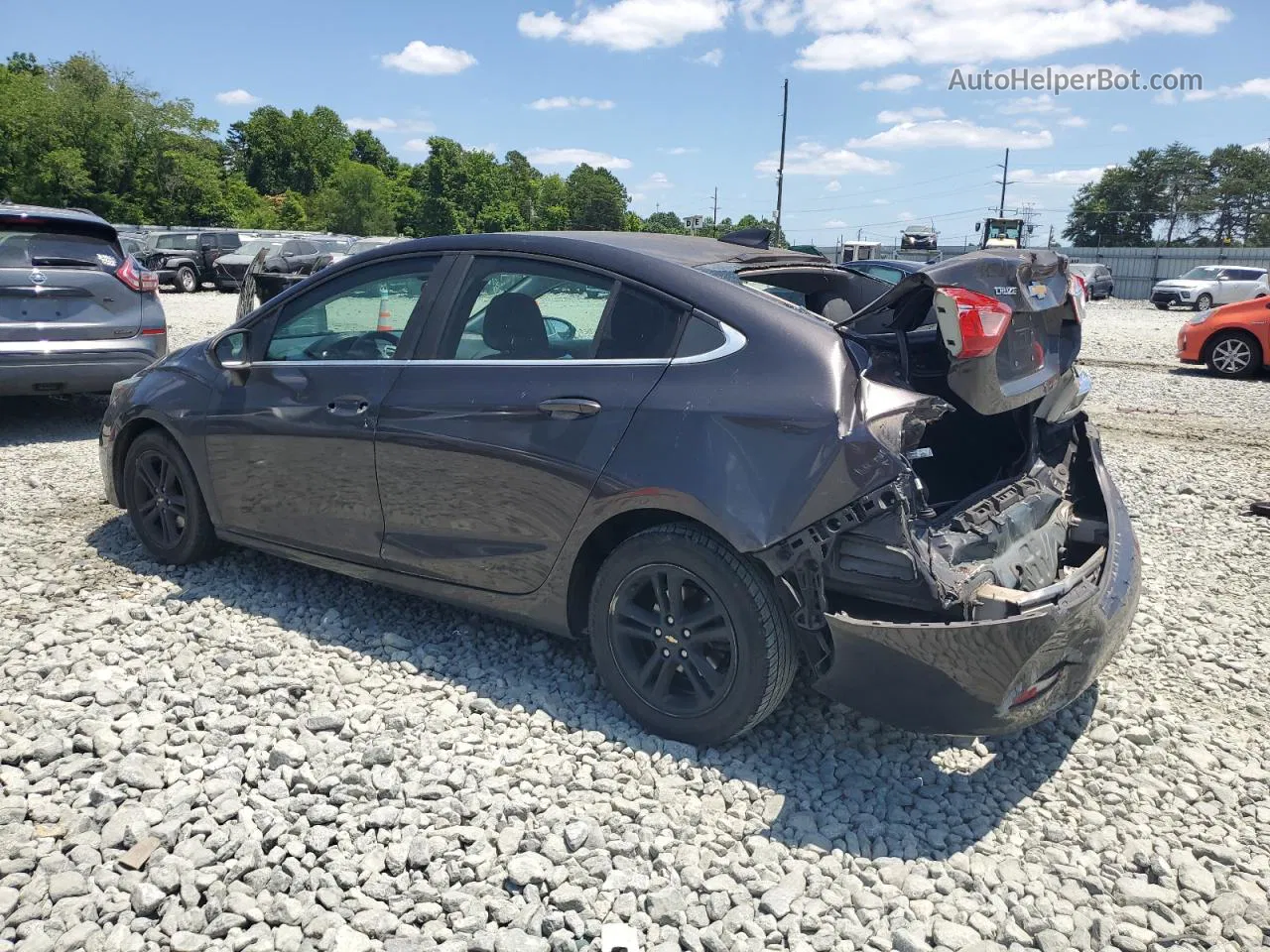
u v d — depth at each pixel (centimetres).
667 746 328
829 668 309
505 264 377
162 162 5959
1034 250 348
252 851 266
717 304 330
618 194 12975
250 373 436
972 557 310
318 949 236
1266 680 400
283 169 13038
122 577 474
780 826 290
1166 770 330
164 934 238
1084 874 273
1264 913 260
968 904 259
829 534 294
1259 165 10300
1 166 5338
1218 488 713
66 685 351
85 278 784
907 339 361
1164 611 467
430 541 382
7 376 746
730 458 306
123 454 503
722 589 310
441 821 282
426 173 10406
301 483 418
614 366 340
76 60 5762
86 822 277
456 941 239
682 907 253
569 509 340
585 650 403
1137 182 10650
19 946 230
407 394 381
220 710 339
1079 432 396
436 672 379
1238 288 3241
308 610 435
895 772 324
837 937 247
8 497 615
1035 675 299
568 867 267
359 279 415
